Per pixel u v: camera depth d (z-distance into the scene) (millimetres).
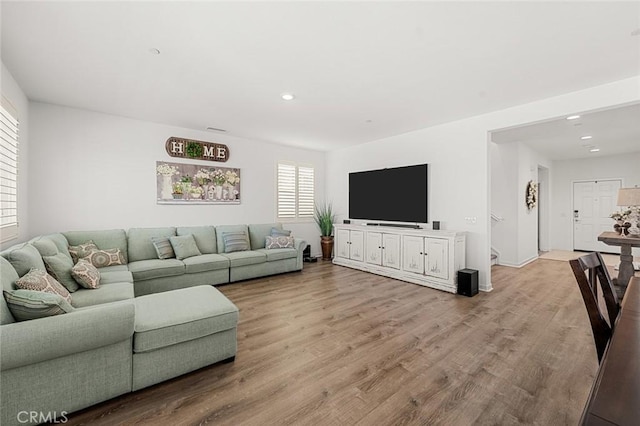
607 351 935
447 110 3852
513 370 2092
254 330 2764
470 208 4188
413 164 4930
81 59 2537
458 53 2426
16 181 2965
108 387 1721
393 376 2021
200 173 4906
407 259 4586
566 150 6590
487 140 3994
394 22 2020
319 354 2318
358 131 4941
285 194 6074
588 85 3021
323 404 1739
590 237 7527
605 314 3072
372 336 2635
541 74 2787
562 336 2625
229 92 3273
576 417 1620
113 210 4109
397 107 3730
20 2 1803
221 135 5133
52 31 2123
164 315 1997
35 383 1512
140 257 4008
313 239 6578
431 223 4664
